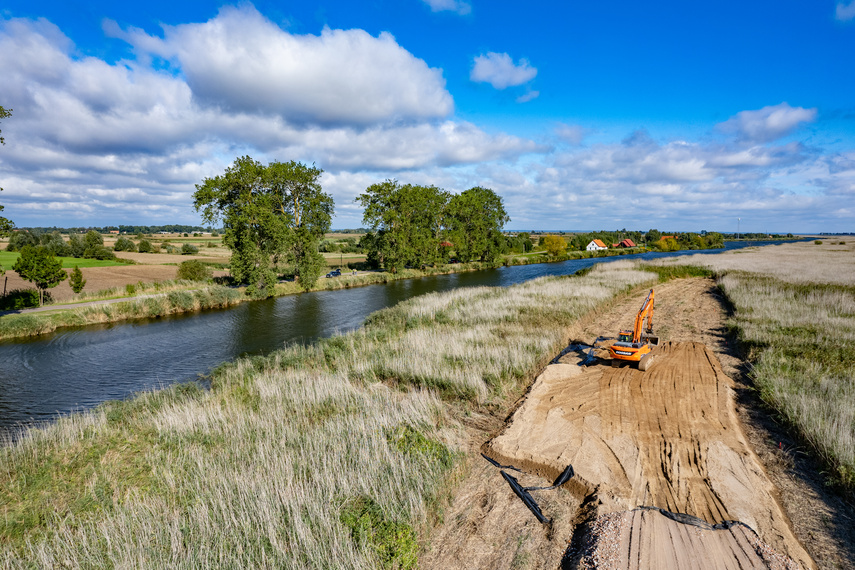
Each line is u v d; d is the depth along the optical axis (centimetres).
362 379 1298
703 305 2358
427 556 539
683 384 1117
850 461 657
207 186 3438
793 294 2325
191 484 712
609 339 1678
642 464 730
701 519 579
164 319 2662
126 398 1329
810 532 557
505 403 1073
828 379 1010
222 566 513
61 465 803
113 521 613
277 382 1247
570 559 522
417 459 748
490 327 1819
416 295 3659
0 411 1276
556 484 694
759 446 793
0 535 606
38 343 2084
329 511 611
